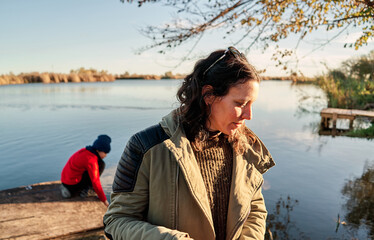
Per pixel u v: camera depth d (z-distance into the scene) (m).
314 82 17.77
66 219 3.64
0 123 15.74
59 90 52.81
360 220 4.21
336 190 5.44
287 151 8.51
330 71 17.86
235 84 0.96
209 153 1.11
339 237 3.74
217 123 1.04
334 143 9.55
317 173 6.45
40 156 8.97
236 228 1.07
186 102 1.06
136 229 0.93
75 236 3.35
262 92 42.62
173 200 0.99
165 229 0.90
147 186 1.01
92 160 4.11
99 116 17.94
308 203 4.85
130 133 12.37
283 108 20.25
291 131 11.77
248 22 3.34
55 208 3.95
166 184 0.99
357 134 10.70
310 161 7.43
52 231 3.34
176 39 3.25
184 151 1.00
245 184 1.14
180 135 1.03
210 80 1.00
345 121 14.23
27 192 4.46
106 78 116.31
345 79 17.64
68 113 19.59
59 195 4.37
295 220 4.21
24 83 95.94
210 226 1.01
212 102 1.02
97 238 3.34
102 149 4.19
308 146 9.12
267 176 6.27
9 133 12.89
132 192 1.00
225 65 0.97
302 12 3.42
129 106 23.88
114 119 16.61
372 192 5.30
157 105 24.64
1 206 3.97
